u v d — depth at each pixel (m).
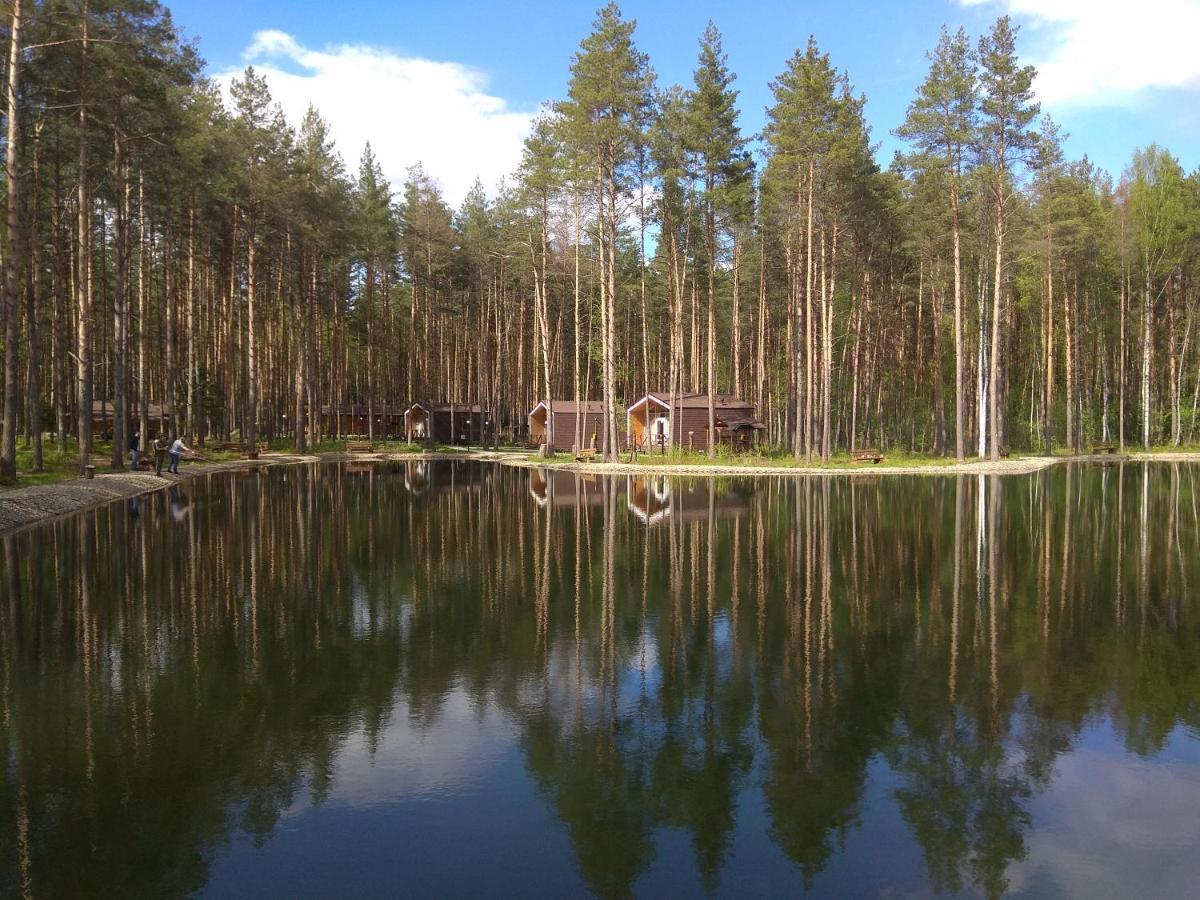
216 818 5.07
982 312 41.84
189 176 34.09
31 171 28.95
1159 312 56.84
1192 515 20.09
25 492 20.23
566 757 5.96
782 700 7.12
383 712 6.87
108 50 24.78
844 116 35.06
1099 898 4.19
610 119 34.72
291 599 11.09
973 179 36.94
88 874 4.45
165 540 16.12
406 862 4.57
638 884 4.35
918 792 5.39
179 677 7.76
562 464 39.47
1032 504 22.61
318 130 46.97
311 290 49.97
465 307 66.38
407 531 17.58
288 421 57.34
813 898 4.20
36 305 30.91
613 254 37.38
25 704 7.04
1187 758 5.91
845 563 13.77
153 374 48.19
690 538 16.58
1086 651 8.53
